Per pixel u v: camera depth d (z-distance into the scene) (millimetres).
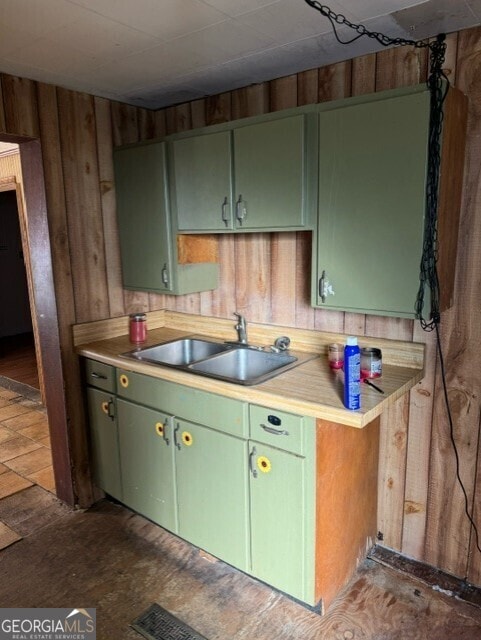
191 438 2115
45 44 1851
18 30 1723
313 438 1709
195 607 1972
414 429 2100
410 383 1909
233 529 2041
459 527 2047
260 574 1987
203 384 1989
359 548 2146
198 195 2271
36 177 2367
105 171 2635
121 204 2645
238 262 2578
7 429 3787
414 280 1713
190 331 2885
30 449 3434
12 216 7051
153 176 2436
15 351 6277
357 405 1619
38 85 2285
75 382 2613
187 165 2287
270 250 2428
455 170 1748
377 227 1761
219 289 2699
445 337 1961
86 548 2357
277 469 1824
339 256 1873
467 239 1857
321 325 2309
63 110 2396
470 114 1788
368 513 2186
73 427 2625
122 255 2715
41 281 2508
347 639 1812
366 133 1724
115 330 2775
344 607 1963
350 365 1599
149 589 2076
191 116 2648
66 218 2475
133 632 1848
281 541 1878
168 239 2441
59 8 1558
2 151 4027
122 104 2660
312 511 1770
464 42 1767
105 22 1663
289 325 2428
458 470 2012
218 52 1947
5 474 3084
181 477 2203
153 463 2324
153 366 2217
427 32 1782
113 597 2029
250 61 2053
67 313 2535
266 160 1994
